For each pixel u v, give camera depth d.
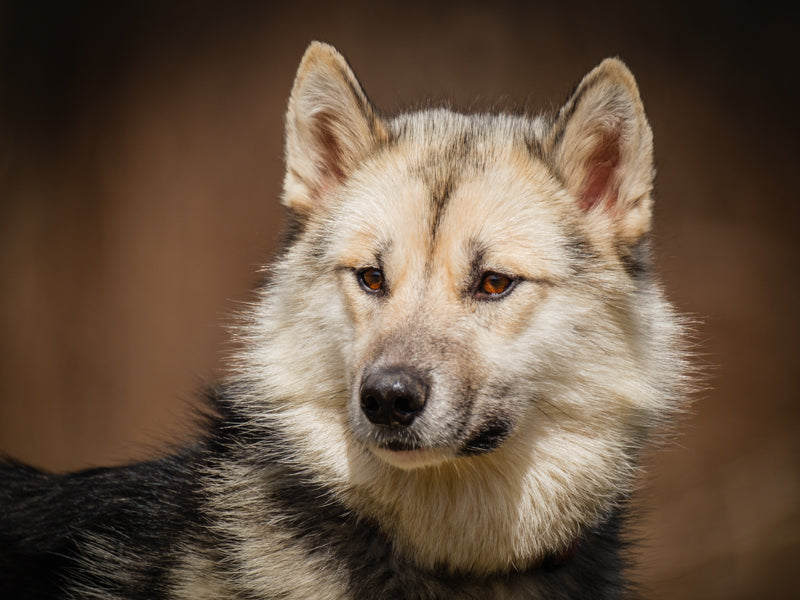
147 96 30.95
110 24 30.89
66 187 31.05
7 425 30.19
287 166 12.02
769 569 23.81
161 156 30.92
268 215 30.53
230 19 30.83
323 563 10.59
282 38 30.78
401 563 10.67
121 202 30.94
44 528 12.02
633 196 11.25
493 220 10.75
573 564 11.21
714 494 25.47
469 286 10.69
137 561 11.27
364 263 10.93
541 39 30.30
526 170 11.27
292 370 11.23
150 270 30.64
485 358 10.49
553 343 10.77
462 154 11.30
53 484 12.62
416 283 10.69
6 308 30.55
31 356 30.47
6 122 31.05
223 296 30.42
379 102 30.52
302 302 11.39
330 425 10.97
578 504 10.95
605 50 29.86
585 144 11.38
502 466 10.76
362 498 10.72
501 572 10.84
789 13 28.98
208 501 11.25
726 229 28.50
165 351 30.42
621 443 11.09
